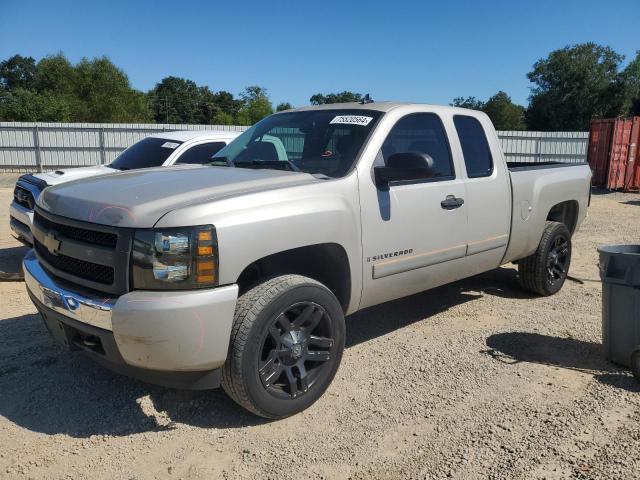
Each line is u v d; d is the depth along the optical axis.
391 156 3.98
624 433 3.40
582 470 3.04
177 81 110.50
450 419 3.57
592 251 8.91
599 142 19.03
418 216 4.27
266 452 3.21
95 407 3.69
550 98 62.28
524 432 3.42
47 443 3.28
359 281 3.92
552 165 6.40
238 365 3.21
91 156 26.45
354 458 3.16
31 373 4.15
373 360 4.45
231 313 3.14
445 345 4.78
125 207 3.16
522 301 6.04
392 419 3.57
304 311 3.52
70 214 3.38
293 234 3.42
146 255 3.00
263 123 5.00
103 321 3.05
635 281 4.15
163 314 2.95
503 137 25.12
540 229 5.72
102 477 2.98
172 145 8.30
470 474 3.02
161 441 3.31
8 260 7.88
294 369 3.56
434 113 4.70
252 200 3.30
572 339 4.94
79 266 3.34
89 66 58.81
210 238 3.05
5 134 25.59
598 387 4.01
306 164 4.19
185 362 3.06
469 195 4.73
